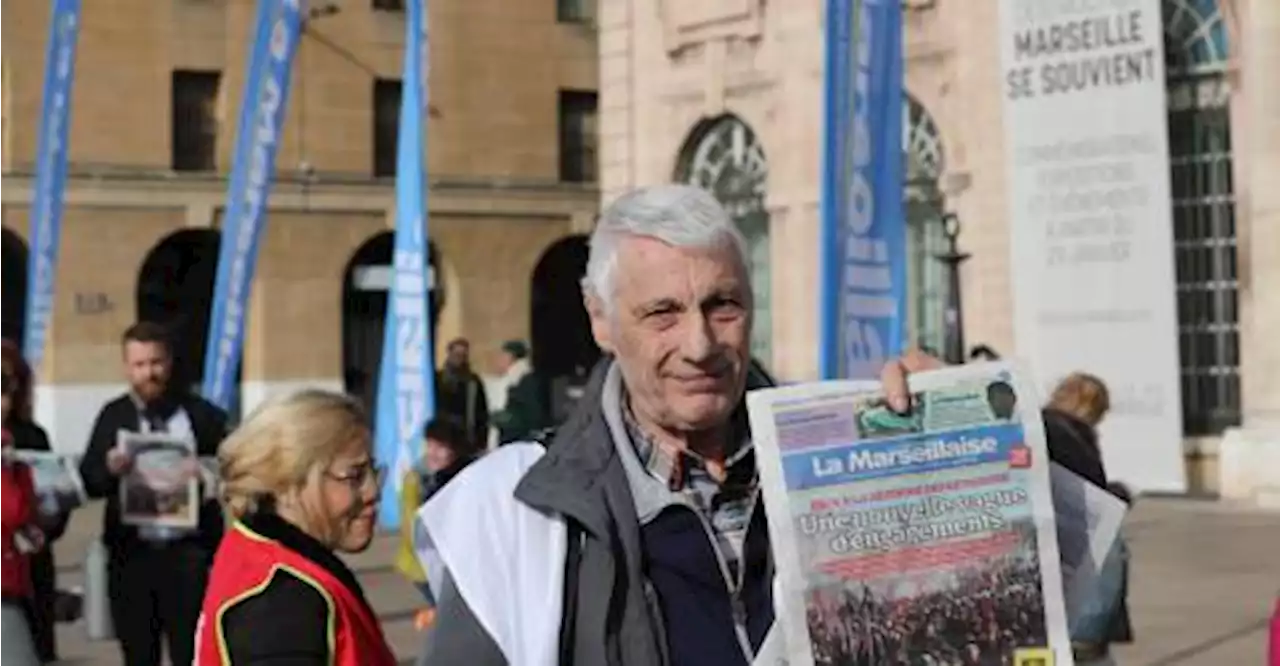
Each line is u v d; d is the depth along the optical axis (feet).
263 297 138.10
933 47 94.27
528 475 12.16
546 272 155.43
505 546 12.10
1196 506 79.97
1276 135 80.12
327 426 16.79
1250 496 79.97
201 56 136.67
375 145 143.64
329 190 140.67
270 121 64.13
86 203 132.67
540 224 149.28
